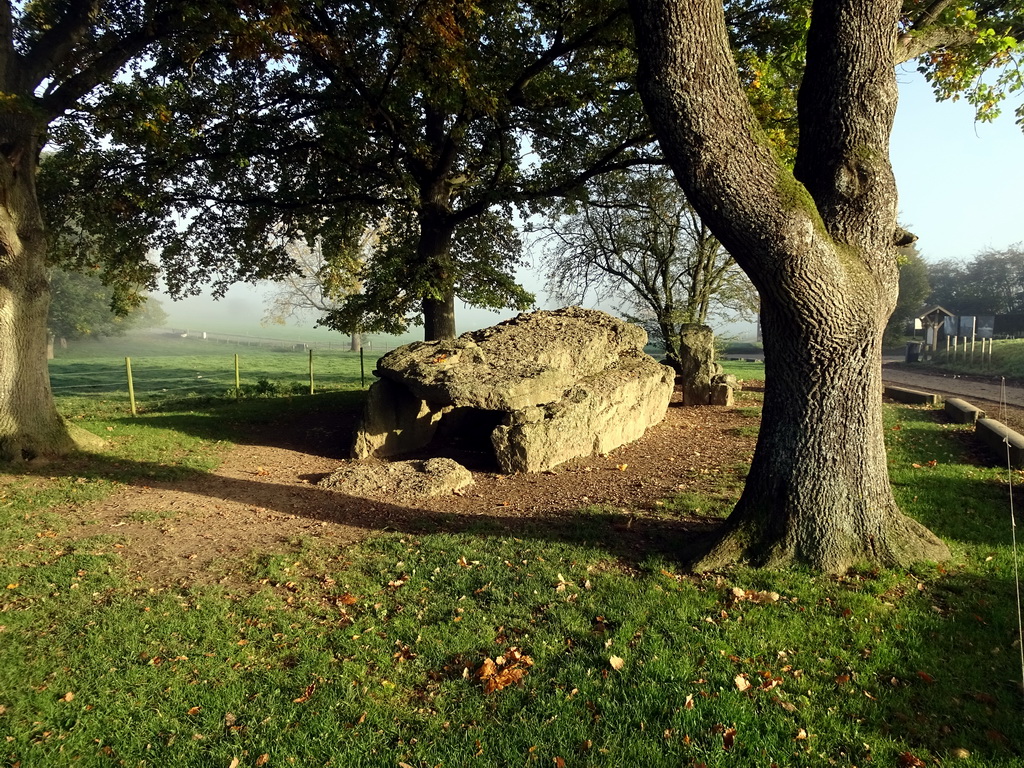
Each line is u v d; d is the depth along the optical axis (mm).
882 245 5301
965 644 4254
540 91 13305
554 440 10047
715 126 4828
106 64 10828
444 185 15750
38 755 3471
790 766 3223
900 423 12289
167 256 16125
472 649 4469
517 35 13344
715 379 16734
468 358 11609
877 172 5215
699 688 3867
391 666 4305
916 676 3943
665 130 4973
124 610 5168
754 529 5707
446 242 15742
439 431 12562
